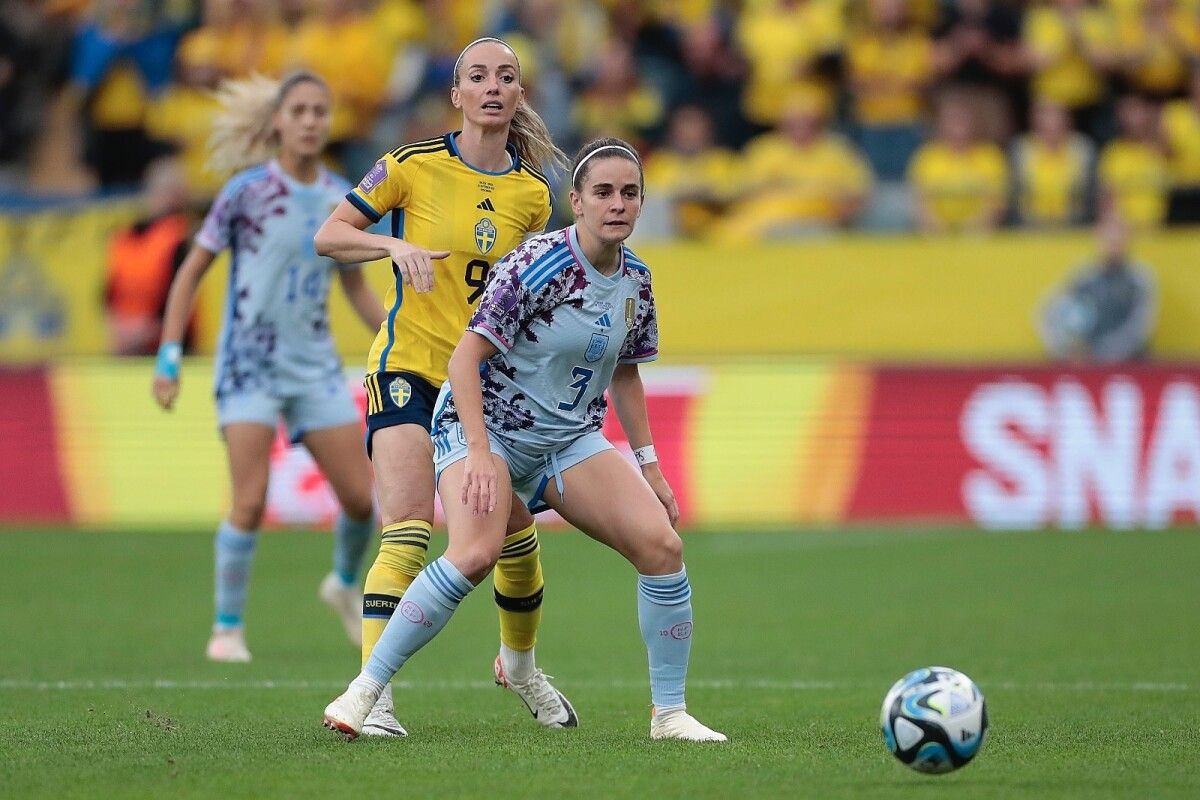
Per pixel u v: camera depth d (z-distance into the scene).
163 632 34.59
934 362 53.12
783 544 49.19
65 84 65.75
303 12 64.81
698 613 37.22
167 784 17.61
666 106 65.94
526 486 21.06
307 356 31.92
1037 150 59.00
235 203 31.45
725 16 66.06
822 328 55.88
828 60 64.81
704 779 17.97
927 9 64.75
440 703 25.61
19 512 54.59
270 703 25.16
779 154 62.00
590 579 43.44
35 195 57.44
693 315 56.25
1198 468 51.81
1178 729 22.31
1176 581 41.62
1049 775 18.38
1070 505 52.22
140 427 54.25
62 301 56.06
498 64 22.61
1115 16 64.19
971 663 30.20
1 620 36.09
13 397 54.91
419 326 22.67
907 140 64.00
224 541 31.22
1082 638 33.31
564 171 24.09
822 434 53.34
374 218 22.58
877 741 21.16
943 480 52.84
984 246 55.25
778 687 27.41
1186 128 62.81
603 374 20.66
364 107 64.06
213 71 64.56
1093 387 52.31
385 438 22.36
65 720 22.94
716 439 53.59
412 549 21.95
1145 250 54.59
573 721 22.77
